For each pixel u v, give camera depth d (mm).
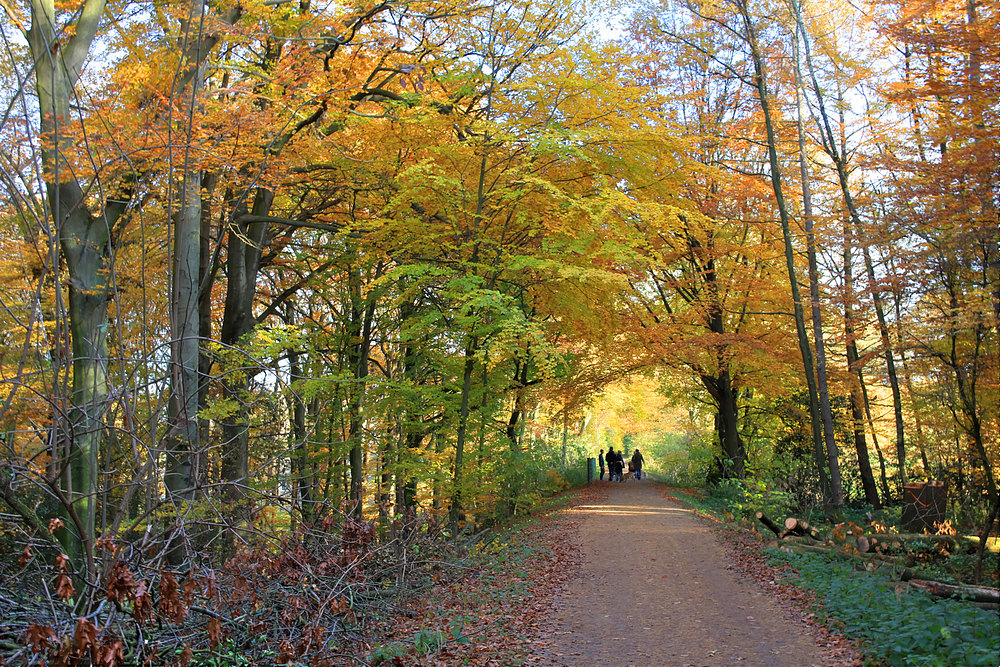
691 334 20047
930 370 13703
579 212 12711
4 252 7422
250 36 10539
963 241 11336
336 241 16766
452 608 8695
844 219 15695
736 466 21578
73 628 4707
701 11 16719
